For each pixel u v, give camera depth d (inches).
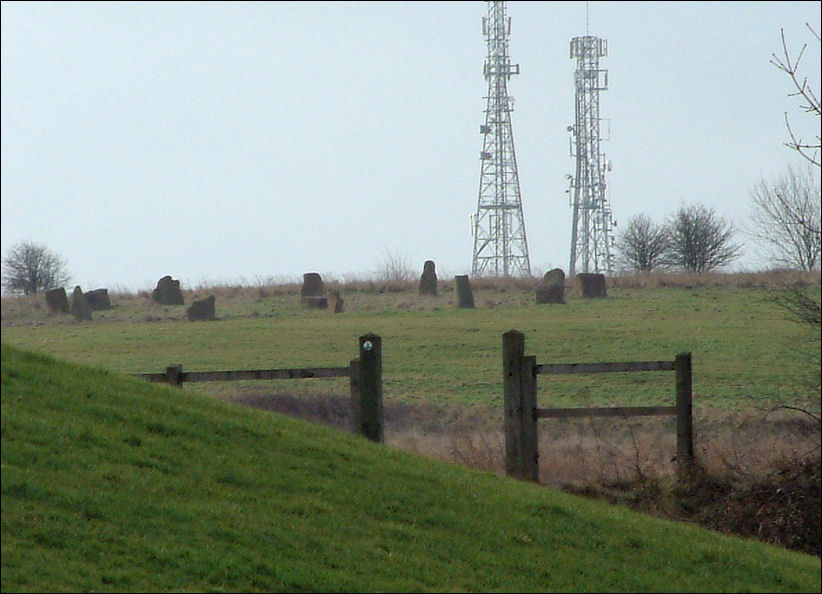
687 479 2340.1
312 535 1528.1
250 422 1982.0
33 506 1412.4
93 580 1282.0
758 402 4741.6
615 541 1769.2
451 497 1828.2
